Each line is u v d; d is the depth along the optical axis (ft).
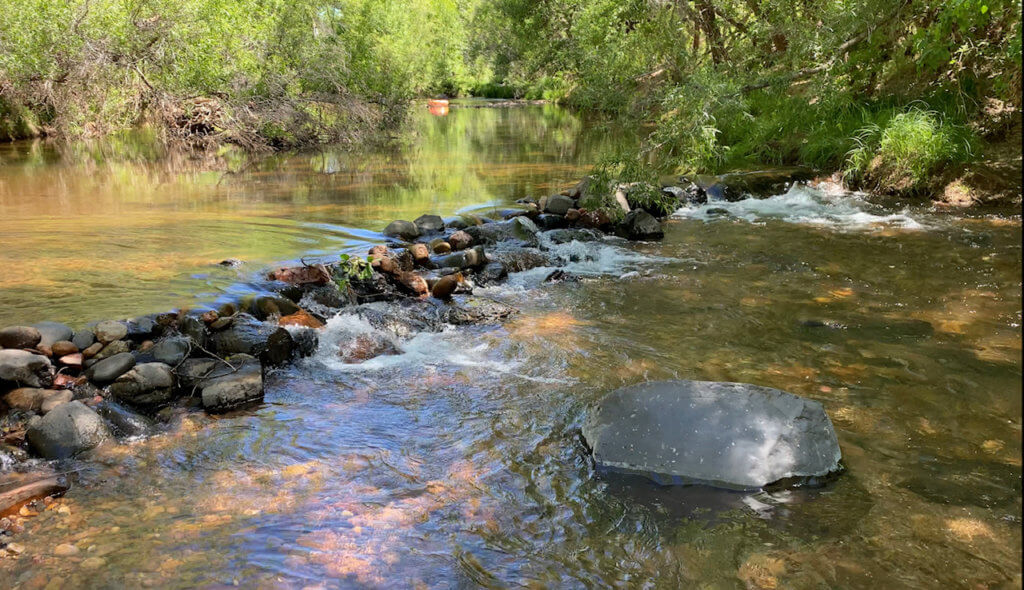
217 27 58.59
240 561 9.31
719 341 16.83
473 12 151.84
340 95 63.72
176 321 16.08
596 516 10.28
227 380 14.25
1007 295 19.42
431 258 23.06
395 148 58.23
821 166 37.83
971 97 37.04
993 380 14.21
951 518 9.93
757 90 44.73
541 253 24.50
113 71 57.88
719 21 52.90
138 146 58.90
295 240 25.03
